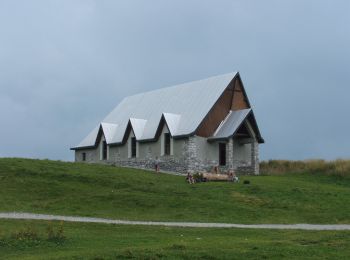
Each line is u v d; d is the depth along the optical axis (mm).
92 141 76188
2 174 47594
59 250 21766
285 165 68375
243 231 27766
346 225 31719
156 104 73250
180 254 19688
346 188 49750
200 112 63062
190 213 35375
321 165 64188
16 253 21359
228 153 60438
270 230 28281
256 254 19938
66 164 54344
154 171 57875
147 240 24172
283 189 44094
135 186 45062
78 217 33625
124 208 37344
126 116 76375
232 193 42062
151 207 37375
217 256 19578
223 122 63406
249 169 63750
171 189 43562
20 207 37188
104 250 20969
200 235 26250
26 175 47719
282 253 20234
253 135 63562
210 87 66688
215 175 51219
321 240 23891
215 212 35625
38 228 27719
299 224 32219
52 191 42844
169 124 63500
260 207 37656
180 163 61406
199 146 60969
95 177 47594
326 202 39375
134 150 68875
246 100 66062
